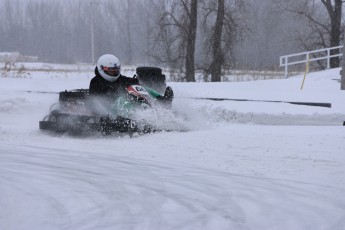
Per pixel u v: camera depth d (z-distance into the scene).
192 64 45.03
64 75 48.38
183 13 45.00
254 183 9.05
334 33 50.66
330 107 22.64
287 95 26.80
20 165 10.48
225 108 21.41
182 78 45.66
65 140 14.27
